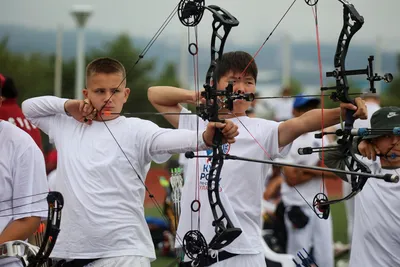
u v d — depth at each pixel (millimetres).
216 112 8125
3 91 12547
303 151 8539
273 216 17234
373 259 10547
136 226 9227
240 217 9852
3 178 9031
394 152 10195
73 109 9492
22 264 8977
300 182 15031
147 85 35594
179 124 10773
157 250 17500
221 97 8781
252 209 9914
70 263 9180
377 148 10234
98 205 9070
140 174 9367
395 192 10320
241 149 9820
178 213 10398
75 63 39750
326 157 10117
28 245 8789
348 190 15203
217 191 8281
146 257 9250
